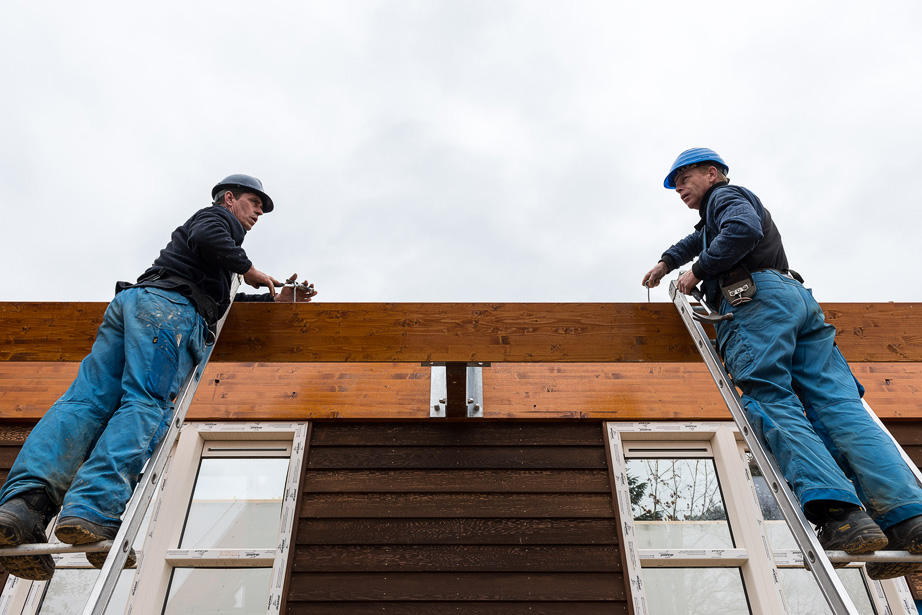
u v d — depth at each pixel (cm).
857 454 205
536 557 330
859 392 233
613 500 347
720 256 235
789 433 206
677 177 289
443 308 302
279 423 373
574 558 330
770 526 358
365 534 336
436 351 294
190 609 327
